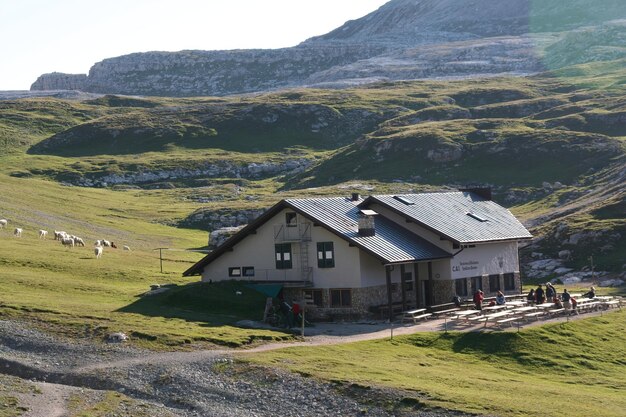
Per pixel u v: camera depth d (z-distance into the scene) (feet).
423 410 138.51
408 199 267.59
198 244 468.34
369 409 141.49
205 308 231.09
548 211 514.27
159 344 183.62
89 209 554.87
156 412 144.77
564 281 348.18
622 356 199.72
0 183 567.59
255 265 246.68
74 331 192.75
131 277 281.95
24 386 158.30
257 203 610.65
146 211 597.52
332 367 164.55
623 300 265.34
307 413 142.20
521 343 198.59
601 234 384.68
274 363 166.71
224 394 152.15
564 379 176.24
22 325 195.52
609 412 137.59
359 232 234.58
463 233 254.27
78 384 162.20
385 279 237.45
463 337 202.18
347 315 229.86
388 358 178.91
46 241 354.54
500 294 246.88
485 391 151.23
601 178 589.73
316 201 247.91
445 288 248.11
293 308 218.59
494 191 621.31
